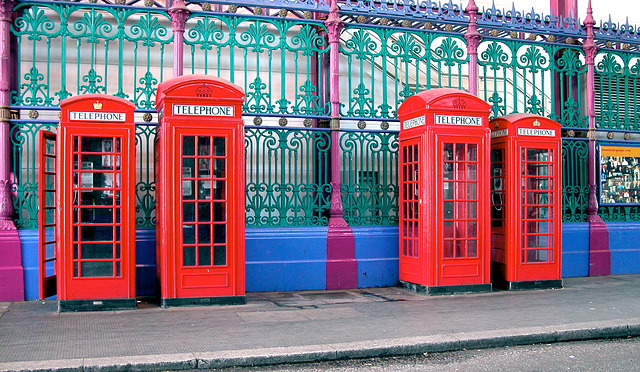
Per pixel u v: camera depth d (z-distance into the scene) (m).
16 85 9.45
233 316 7.82
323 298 9.29
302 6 10.20
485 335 6.73
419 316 7.83
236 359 5.86
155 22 9.65
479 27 11.12
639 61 12.62
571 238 11.63
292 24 10.27
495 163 10.45
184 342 6.40
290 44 10.97
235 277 8.66
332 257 10.23
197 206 8.49
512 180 9.95
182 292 8.45
